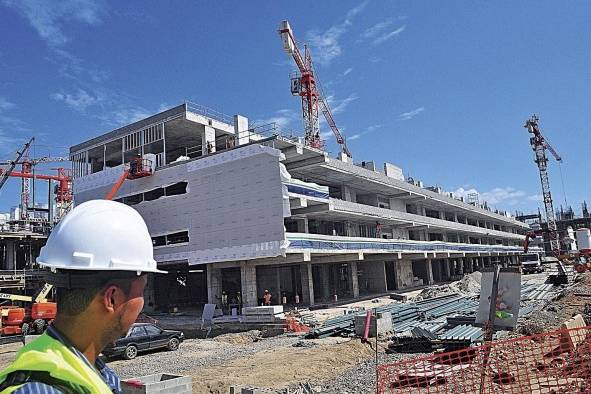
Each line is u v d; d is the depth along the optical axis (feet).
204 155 110.73
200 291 146.41
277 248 96.63
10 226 168.86
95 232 5.61
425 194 179.32
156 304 131.64
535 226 378.53
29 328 93.86
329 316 92.38
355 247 120.16
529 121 359.66
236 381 41.11
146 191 121.60
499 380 29.86
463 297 115.75
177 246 112.98
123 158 130.31
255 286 104.88
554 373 30.42
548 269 215.72
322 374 43.34
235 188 104.37
